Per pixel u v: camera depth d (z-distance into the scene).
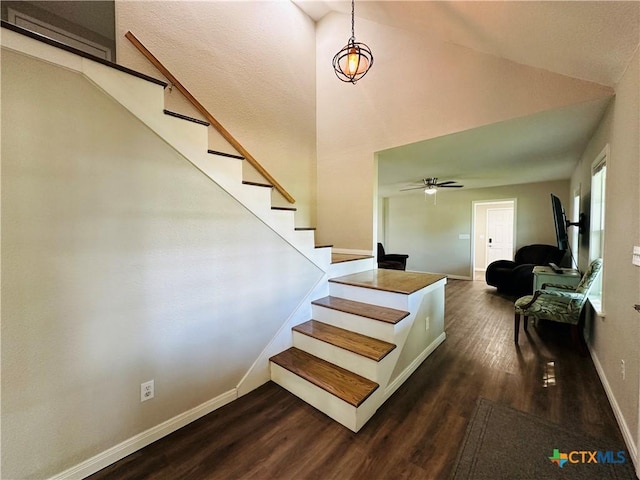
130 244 1.54
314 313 2.67
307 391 2.01
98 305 1.44
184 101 2.52
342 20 3.66
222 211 1.95
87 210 1.38
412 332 2.41
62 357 1.34
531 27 1.61
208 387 1.92
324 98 3.91
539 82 2.30
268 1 3.29
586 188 3.34
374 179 3.50
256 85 3.18
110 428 1.50
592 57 1.70
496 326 3.54
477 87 2.64
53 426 1.33
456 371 2.42
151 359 1.64
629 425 1.55
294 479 1.41
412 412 1.89
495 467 1.44
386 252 8.17
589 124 2.57
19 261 1.21
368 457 1.53
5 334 1.20
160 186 1.64
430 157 3.75
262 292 2.24
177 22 2.52
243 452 1.58
